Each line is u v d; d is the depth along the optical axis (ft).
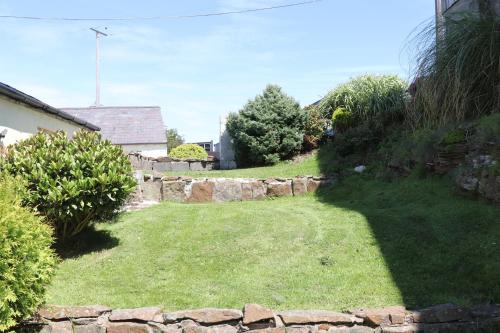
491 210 17.42
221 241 19.25
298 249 17.85
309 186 29.53
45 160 17.57
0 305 10.29
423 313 12.26
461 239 16.22
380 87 38.47
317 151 40.45
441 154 22.12
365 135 33.17
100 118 78.59
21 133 26.50
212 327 12.25
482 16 23.59
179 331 12.25
